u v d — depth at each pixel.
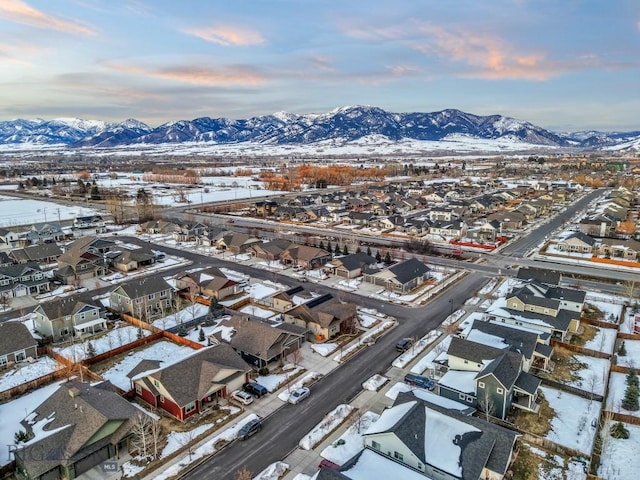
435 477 30.48
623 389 43.69
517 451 34.34
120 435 34.94
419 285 73.94
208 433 37.38
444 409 34.94
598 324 58.16
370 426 36.25
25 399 43.16
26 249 87.62
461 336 54.06
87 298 60.19
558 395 42.78
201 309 65.19
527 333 47.12
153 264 87.81
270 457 34.53
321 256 85.50
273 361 49.34
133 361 50.25
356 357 50.47
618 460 34.16
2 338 49.59
